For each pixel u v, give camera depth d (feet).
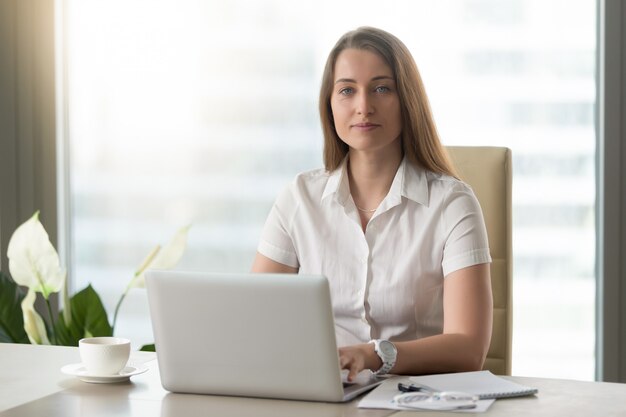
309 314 5.70
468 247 7.69
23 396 6.04
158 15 12.75
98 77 12.94
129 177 12.94
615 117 11.59
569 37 11.77
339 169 8.39
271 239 8.55
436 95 12.01
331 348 5.72
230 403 5.85
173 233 12.86
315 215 8.36
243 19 12.53
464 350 6.93
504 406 5.68
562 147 11.86
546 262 11.99
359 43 8.09
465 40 11.93
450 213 7.86
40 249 9.85
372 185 8.23
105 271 13.07
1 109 12.96
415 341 6.77
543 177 11.91
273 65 12.48
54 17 12.81
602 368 11.76
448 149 9.08
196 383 6.06
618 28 11.54
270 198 12.61
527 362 12.09
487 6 11.87
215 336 5.95
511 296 8.89
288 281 5.71
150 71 12.82
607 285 11.69
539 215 11.95
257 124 12.57
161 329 6.07
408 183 8.04
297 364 5.81
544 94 11.85
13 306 11.30
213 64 12.63
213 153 12.71
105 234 13.04
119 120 12.93
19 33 12.87
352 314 8.13
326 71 8.32
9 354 7.43
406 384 6.11
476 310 7.45
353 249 8.16
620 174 11.62
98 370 6.41
